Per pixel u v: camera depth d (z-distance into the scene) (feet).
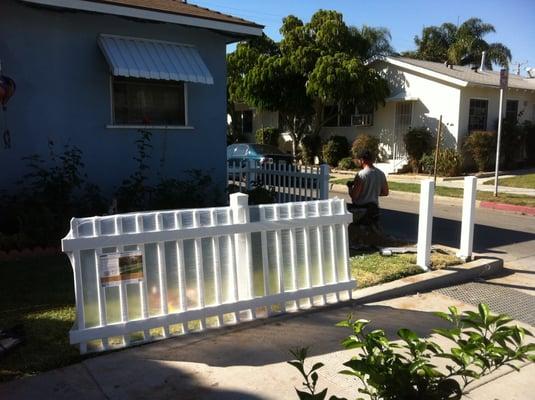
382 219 34.06
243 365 11.73
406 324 14.39
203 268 13.05
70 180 23.63
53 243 20.89
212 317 14.01
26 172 24.75
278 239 14.10
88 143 26.21
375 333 6.94
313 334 13.48
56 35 24.76
